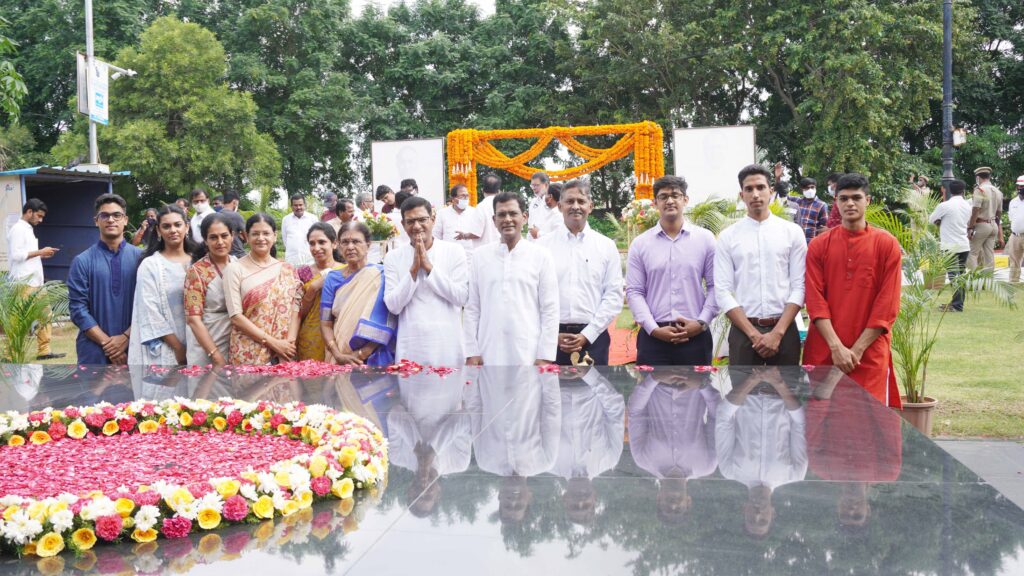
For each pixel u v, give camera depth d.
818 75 20.86
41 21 23.05
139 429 3.13
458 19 27.27
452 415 3.12
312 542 1.85
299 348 4.91
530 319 4.57
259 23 23.98
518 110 24.38
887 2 21.08
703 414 3.08
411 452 2.60
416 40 26.94
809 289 4.36
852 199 4.23
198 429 3.15
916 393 5.08
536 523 1.93
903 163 21.73
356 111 24.42
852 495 2.12
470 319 4.71
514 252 4.57
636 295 4.80
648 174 15.84
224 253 4.61
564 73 25.44
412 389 3.66
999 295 5.33
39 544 1.82
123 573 1.71
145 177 21.03
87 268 4.95
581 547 1.78
